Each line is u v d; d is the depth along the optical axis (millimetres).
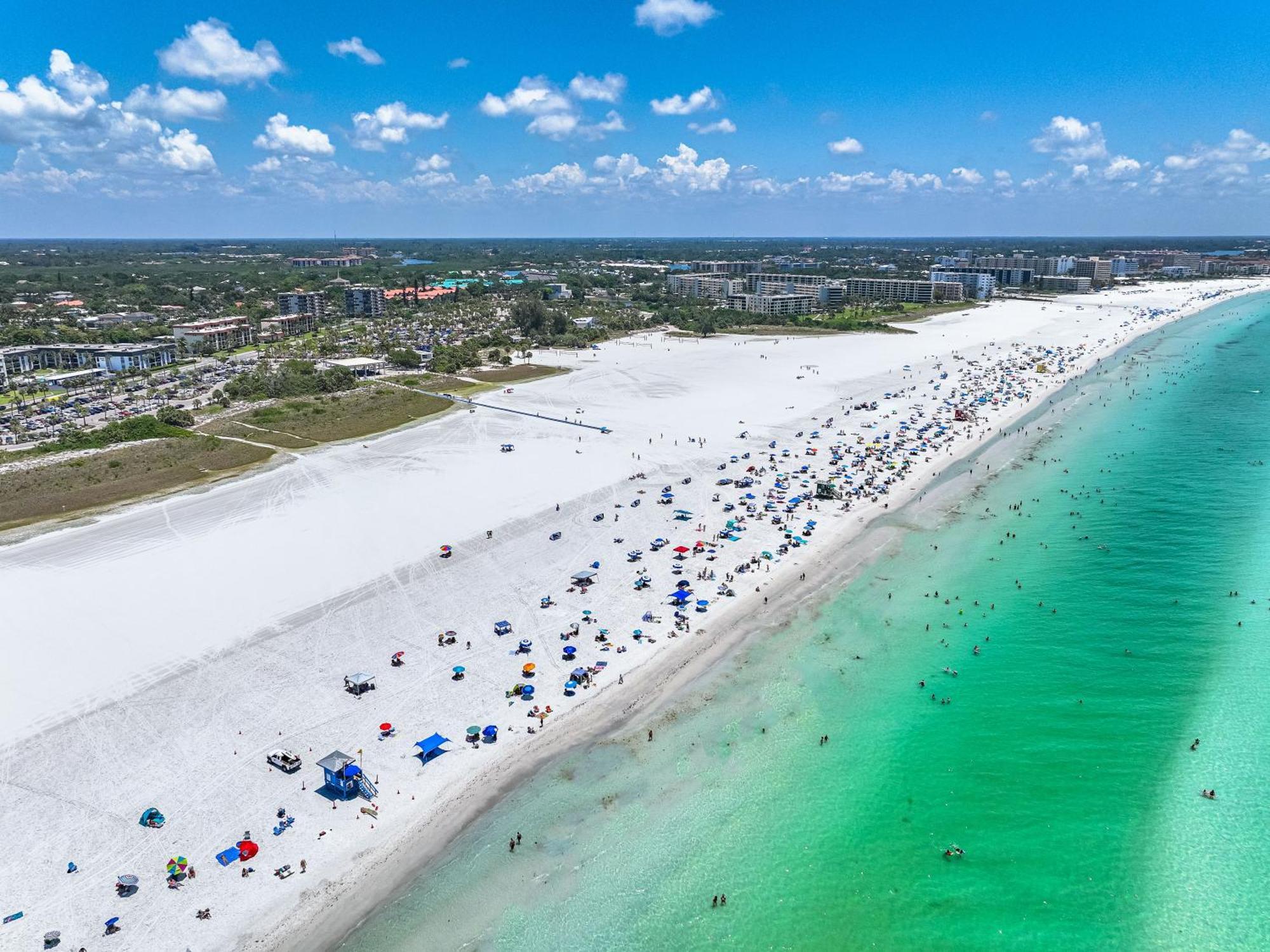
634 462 161500
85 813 65562
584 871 61094
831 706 80625
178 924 55906
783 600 102625
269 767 71188
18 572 109812
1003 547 117062
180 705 79750
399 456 165750
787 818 66062
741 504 136625
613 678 84938
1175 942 54719
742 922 57031
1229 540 115188
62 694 81562
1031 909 57594
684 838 64188
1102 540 117750
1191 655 86375
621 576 109000
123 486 143875
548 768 71875
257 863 61188
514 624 95750
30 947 53625
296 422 191750
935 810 66688
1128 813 65562
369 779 69875
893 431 186500
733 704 81000
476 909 57875
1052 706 79375
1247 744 72625
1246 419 186625
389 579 107875
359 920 56781
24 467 154125
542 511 133250
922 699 81500
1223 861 60719
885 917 57344
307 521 128250
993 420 197000
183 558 114188
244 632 93750
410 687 83000
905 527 126562
